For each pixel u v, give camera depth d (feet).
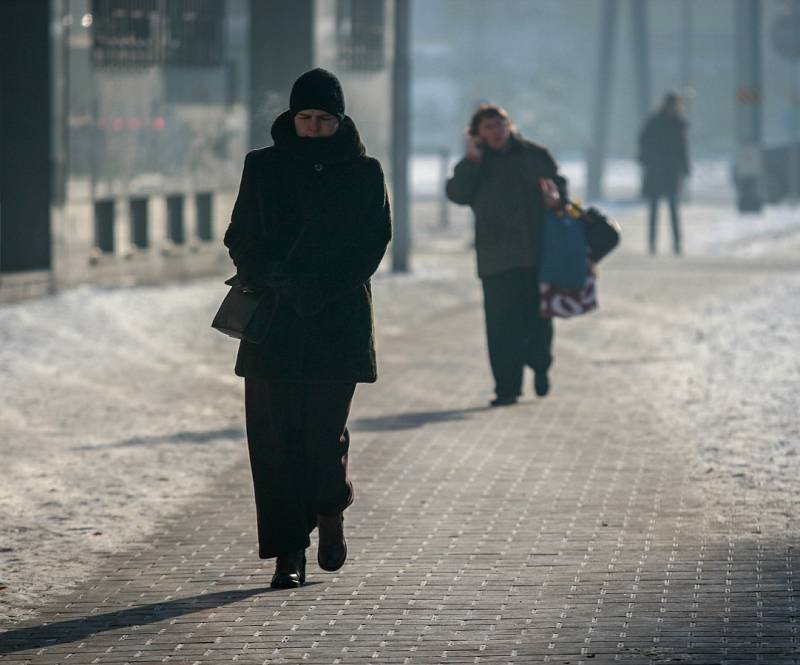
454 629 57.31
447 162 334.03
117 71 186.60
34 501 81.61
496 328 111.04
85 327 152.35
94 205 186.09
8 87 172.96
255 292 62.28
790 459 88.99
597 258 113.29
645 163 262.88
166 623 59.41
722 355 135.85
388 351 141.49
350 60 229.25
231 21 213.46
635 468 87.30
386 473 86.74
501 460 90.12
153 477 87.40
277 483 63.41
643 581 63.21
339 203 62.18
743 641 54.49
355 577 65.36
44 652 56.18
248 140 219.20
